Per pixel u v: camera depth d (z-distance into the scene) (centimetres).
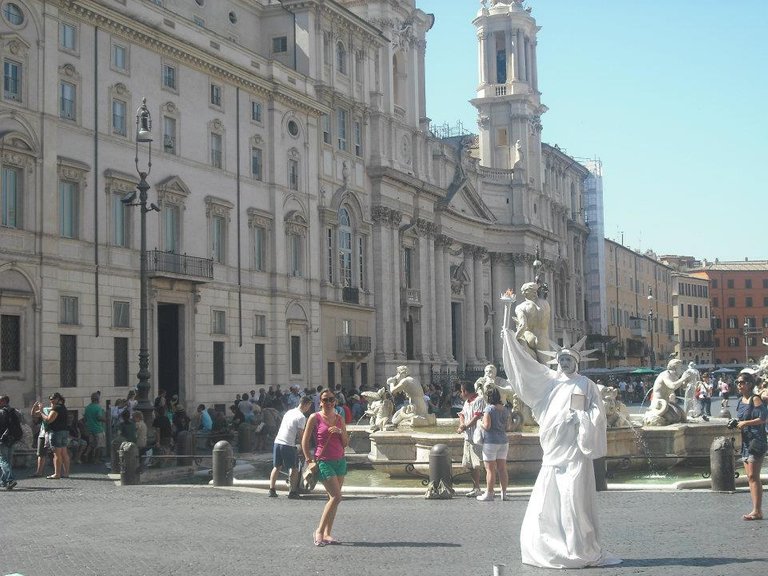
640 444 2373
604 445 1170
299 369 5259
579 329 10662
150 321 4100
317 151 5494
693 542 1352
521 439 2234
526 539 1186
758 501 1548
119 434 2617
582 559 1159
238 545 1415
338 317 5725
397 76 6850
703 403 4162
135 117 4100
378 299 6244
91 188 3844
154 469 2477
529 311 2420
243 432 3203
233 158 4766
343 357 5719
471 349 8031
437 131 8412
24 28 3547
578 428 1160
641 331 12494
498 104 9250
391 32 6625
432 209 7156
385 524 1596
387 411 2702
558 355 1198
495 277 8825
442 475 1959
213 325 4541
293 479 2033
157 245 4197
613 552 1279
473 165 8512
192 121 4469
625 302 12188
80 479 2450
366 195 6188
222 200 4634
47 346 3566
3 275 3416
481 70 9344
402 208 6631
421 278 6950
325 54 5756
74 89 3794
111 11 3922
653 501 1808
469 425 1959
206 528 1588
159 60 4266
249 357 4797
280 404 4141
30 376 3500
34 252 3547
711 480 1948
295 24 5588
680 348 14575
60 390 3628
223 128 4694
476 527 1541
